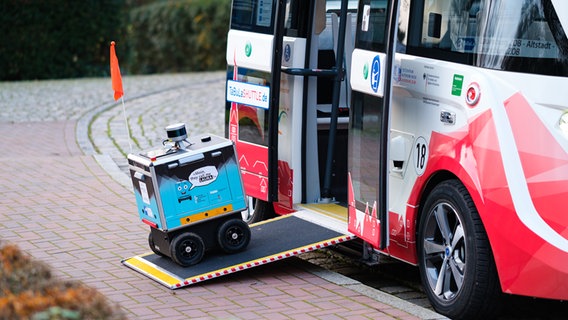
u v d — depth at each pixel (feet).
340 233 24.40
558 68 19.43
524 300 23.17
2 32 83.15
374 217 22.08
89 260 25.58
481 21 20.61
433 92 21.42
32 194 33.88
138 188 24.26
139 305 21.62
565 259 18.81
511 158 19.26
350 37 28.27
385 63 21.34
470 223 20.07
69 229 29.01
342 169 28.35
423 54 22.18
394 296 22.58
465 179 20.11
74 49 86.58
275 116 26.58
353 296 22.26
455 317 20.75
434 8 21.95
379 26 21.91
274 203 28.07
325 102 28.17
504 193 19.26
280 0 26.02
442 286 21.27
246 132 28.02
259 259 23.62
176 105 60.95
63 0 85.10
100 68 88.12
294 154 26.99
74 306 13.07
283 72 26.99
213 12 98.73
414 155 22.07
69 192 34.37
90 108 59.93
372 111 22.07
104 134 49.98
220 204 23.93
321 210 26.53
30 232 28.55
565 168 18.94
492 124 19.61
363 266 26.53
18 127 52.06
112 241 27.66
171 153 23.79
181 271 23.48
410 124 22.26
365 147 22.52
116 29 88.38
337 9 28.76
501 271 19.51
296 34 26.96
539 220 18.98
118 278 23.86
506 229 19.26
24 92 69.15
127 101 63.41
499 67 20.03
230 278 23.76
